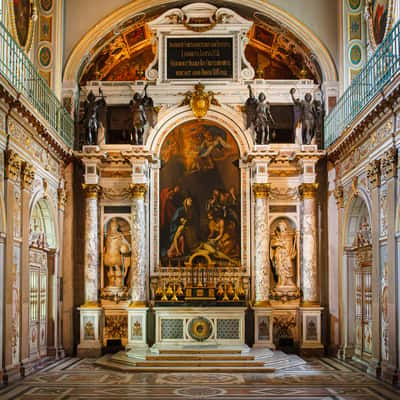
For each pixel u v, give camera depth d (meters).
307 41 26.06
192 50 26.75
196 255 25.81
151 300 25.53
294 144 25.91
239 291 25.03
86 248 25.41
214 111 26.41
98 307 24.88
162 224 26.09
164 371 20.58
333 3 26.12
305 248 25.27
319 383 18.38
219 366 20.98
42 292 23.52
